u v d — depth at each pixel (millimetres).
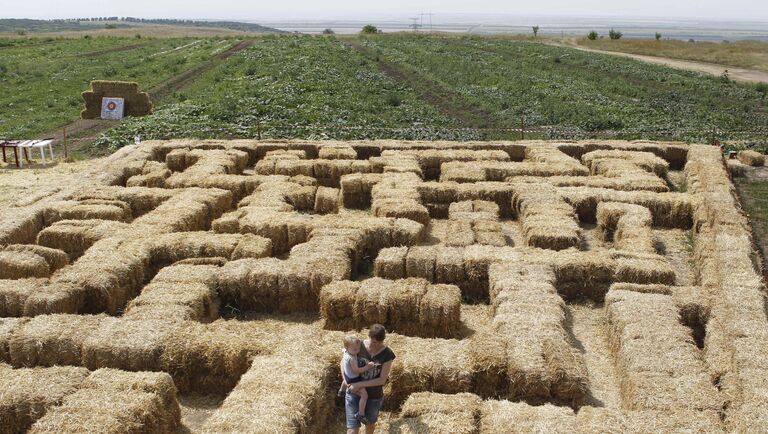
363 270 17594
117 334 11914
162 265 16609
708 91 48062
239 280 14648
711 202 19703
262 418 9250
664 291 14195
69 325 12203
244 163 26703
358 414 9375
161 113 38469
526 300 13578
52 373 10445
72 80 51875
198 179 22969
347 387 9414
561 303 13602
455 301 13328
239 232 18344
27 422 9797
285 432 9000
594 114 38719
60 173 26047
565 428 9281
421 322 13305
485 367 11023
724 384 11039
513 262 15516
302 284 14594
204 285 14250
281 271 14719
